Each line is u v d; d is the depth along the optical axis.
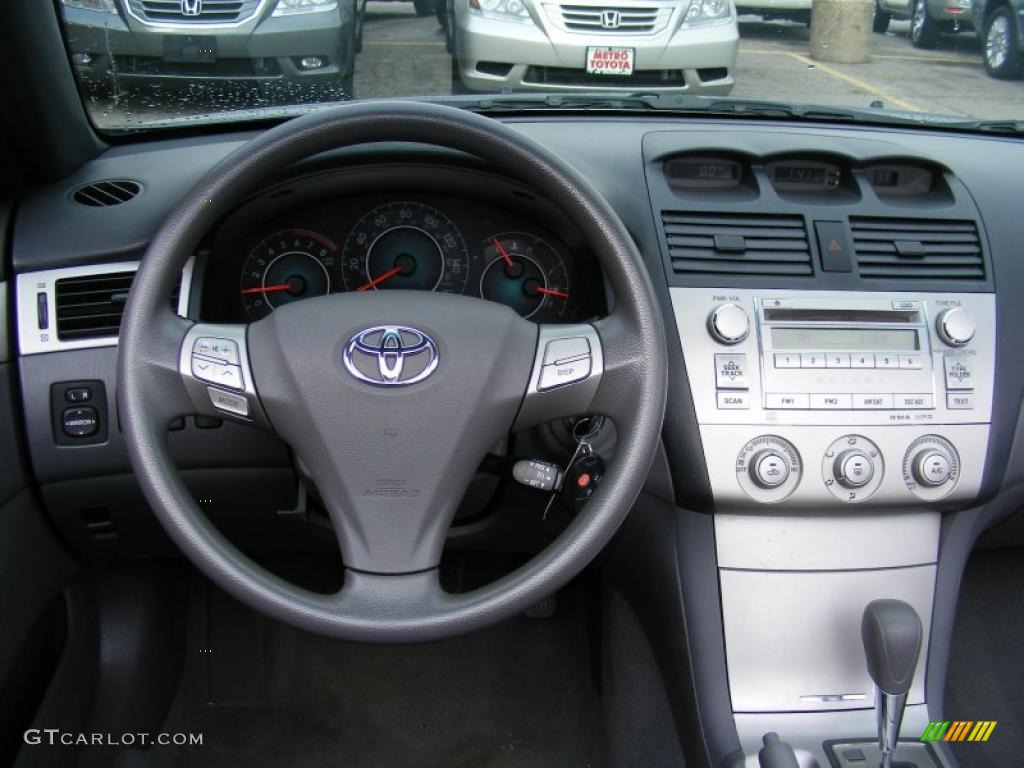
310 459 1.34
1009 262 1.76
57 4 1.69
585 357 1.34
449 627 1.27
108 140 1.92
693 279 1.69
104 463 1.67
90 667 2.02
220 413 1.34
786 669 1.72
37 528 1.73
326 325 1.35
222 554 1.25
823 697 1.71
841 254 1.72
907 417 1.67
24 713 1.82
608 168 1.79
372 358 1.32
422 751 2.13
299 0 2.11
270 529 1.84
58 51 1.68
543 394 1.35
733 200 1.75
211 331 1.34
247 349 1.34
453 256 1.73
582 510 1.33
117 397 1.29
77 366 1.64
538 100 2.02
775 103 2.04
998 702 2.10
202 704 2.20
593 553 1.30
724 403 1.65
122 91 1.90
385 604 1.28
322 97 2.21
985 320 1.72
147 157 1.87
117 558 1.90
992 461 1.69
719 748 1.68
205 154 1.87
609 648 2.12
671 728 1.89
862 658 1.72
